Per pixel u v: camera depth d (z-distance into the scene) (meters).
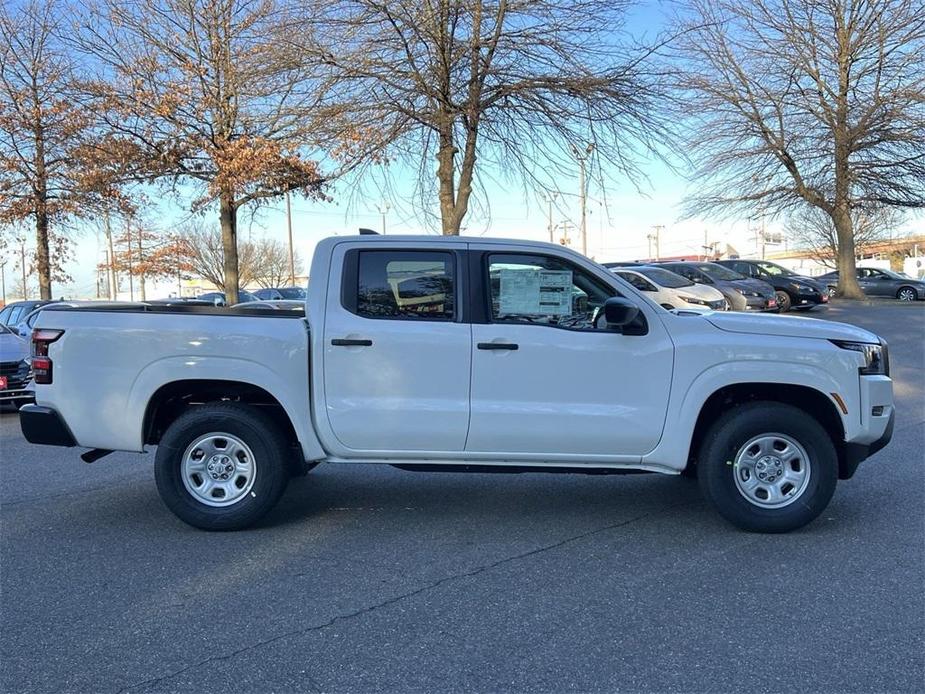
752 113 26.06
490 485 6.24
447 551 4.67
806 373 4.74
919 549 4.57
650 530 5.03
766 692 3.04
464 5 12.02
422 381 4.85
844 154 25.50
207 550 4.72
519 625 3.65
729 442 4.81
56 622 3.72
